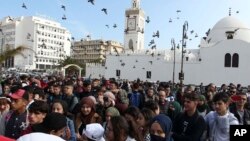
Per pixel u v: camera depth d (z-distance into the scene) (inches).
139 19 3951.8
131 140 222.2
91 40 6156.5
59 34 5364.2
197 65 2999.5
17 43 4921.3
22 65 4763.8
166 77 3127.5
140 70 3270.2
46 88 609.9
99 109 406.9
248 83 2802.7
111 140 215.5
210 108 491.5
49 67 5132.9
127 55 3361.2
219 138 318.0
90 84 593.3
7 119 319.9
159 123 263.4
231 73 2871.6
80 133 334.3
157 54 3189.0
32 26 4918.8
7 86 547.5
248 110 424.8
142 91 636.1
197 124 305.4
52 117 209.3
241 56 2842.0
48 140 152.6
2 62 1010.7
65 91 472.7
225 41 2898.6
